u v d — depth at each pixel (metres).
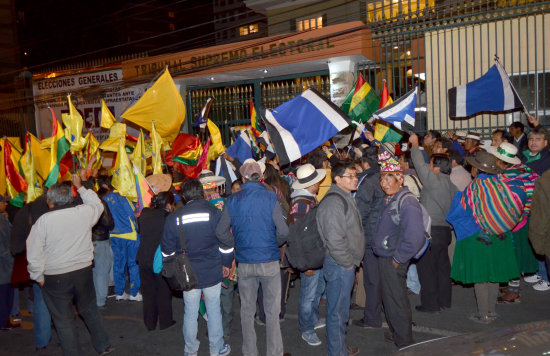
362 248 4.41
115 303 6.90
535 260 6.20
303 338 5.16
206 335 5.61
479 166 4.98
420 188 5.70
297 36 11.44
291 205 4.73
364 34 10.80
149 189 5.84
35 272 4.44
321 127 6.14
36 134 16.05
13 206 6.98
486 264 5.07
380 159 4.59
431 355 2.76
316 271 4.93
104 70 14.52
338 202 4.26
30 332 6.08
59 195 4.64
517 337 2.71
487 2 9.36
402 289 4.53
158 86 7.87
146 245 5.61
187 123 14.45
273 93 13.25
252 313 4.56
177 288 4.53
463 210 5.12
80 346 5.08
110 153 9.05
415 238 4.24
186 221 4.55
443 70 10.40
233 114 13.94
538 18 9.51
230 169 7.25
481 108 7.82
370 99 8.43
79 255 4.69
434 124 10.23
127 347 5.35
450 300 5.79
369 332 5.30
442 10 10.02
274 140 6.08
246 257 4.43
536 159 6.22
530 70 9.66
